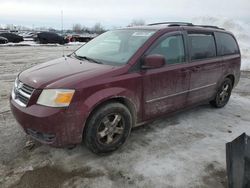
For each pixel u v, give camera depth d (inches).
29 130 115.8
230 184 102.7
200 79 171.3
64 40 1156.5
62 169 116.8
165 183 110.3
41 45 963.3
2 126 157.6
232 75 207.3
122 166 120.7
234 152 103.7
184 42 159.6
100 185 107.5
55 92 109.1
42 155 126.8
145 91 136.8
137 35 150.5
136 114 136.9
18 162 120.8
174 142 145.9
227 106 215.2
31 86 114.9
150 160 126.4
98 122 119.9
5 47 799.1
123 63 132.3
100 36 178.2
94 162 122.9
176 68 150.9
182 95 160.4
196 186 109.5
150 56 130.0
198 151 137.3
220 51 191.3
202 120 180.7
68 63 141.0
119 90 123.9
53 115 107.3
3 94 226.7
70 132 112.2
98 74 120.1
